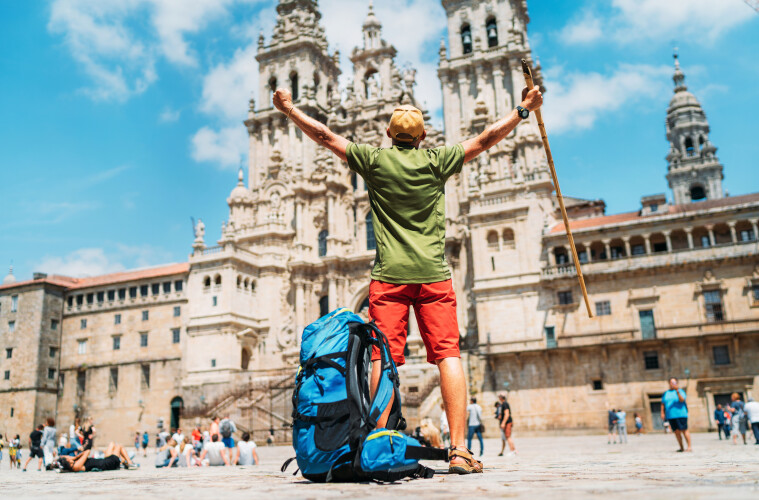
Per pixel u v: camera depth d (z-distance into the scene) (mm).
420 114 7355
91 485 6516
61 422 78062
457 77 75125
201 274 73125
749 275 54094
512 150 70125
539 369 59156
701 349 54438
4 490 5836
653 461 10305
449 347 6883
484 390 60500
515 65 71938
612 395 56281
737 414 31016
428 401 58125
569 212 84812
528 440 49625
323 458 6156
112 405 75688
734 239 54719
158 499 4418
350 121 81688
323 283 76312
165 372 73562
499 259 63031
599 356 57562
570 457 16953
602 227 59000
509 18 73625
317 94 85875
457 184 71812
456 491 4543
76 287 81188
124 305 78062
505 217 63500
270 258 76125
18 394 77375
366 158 7152
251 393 65562
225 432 27344
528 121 69938
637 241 58875
